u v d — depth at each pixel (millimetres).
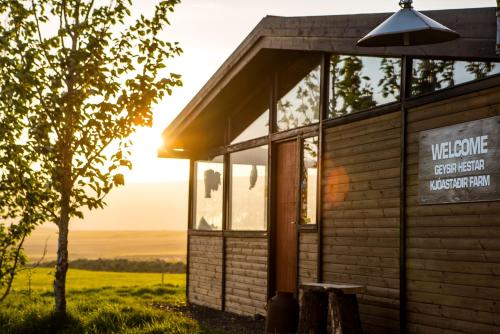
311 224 9391
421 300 7219
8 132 8664
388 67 8000
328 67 9305
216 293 12258
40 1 8984
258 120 11242
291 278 10023
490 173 6348
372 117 8227
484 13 6074
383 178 7977
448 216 6883
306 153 9766
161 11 8922
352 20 7926
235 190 11898
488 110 6430
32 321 9211
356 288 7648
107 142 8820
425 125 7273
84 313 10242
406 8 5758
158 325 9031
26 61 8602
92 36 8703
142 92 8688
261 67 10695
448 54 6504
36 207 9125
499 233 6238
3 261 9312
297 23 8836
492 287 6301
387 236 7855
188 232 13680
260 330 9445
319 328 8164
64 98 8609
